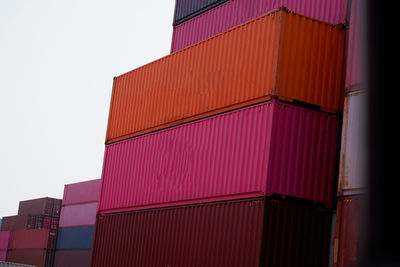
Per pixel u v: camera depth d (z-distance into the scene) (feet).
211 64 69.56
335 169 61.67
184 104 72.74
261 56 62.13
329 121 62.39
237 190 60.54
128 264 75.97
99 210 86.89
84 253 136.77
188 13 87.61
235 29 66.95
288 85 60.13
